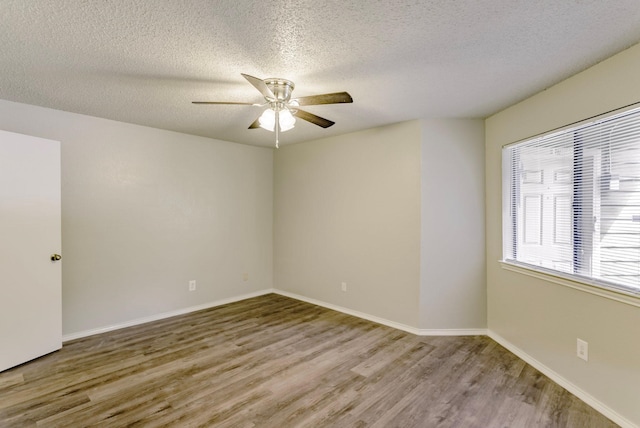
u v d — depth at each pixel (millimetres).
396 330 3428
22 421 1914
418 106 2914
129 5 1479
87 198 3232
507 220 2996
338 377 2449
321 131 3877
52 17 1575
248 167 4688
